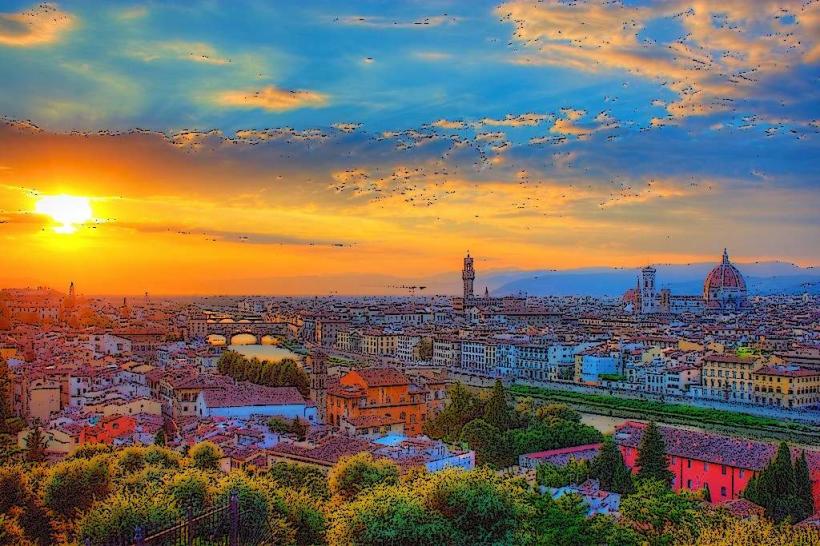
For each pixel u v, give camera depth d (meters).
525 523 124.00
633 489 187.38
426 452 195.62
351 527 113.94
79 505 131.50
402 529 111.06
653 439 198.50
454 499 115.62
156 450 170.00
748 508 167.50
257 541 115.94
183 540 103.56
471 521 114.62
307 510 132.12
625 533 125.56
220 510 107.06
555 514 126.25
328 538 117.00
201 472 131.88
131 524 108.44
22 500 129.88
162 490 120.81
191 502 117.94
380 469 151.88
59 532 127.94
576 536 122.62
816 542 115.00
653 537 126.69
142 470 149.25
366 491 127.56
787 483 173.75
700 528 124.94
